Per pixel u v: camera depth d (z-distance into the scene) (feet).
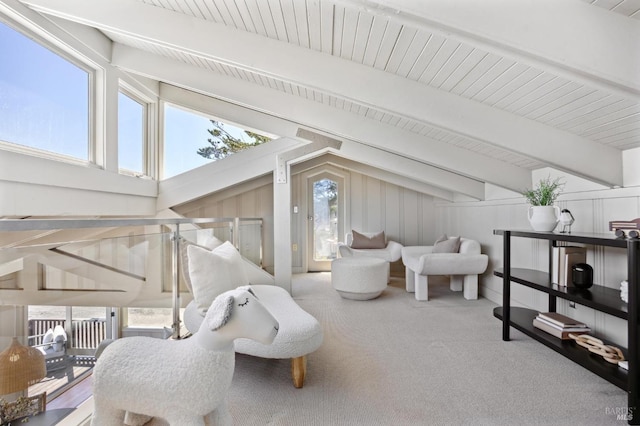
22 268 5.31
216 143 15.96
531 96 6.30
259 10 6.04
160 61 10.71
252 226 15.29
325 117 10.86
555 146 7.23
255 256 15.69
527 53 4.30
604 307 5.81
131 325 7.58
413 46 5.80
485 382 6.36
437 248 13.33
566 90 5.76
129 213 11.92
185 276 7.74
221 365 3.99
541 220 8.10
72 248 6.23
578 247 7.67
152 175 13.67
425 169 13.91
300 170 18.29
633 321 5.09
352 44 6.36
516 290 11.16
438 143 10.91
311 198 19.22
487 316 10.59
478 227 14.19
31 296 5.39
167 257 7.98
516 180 10.86
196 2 6.51
